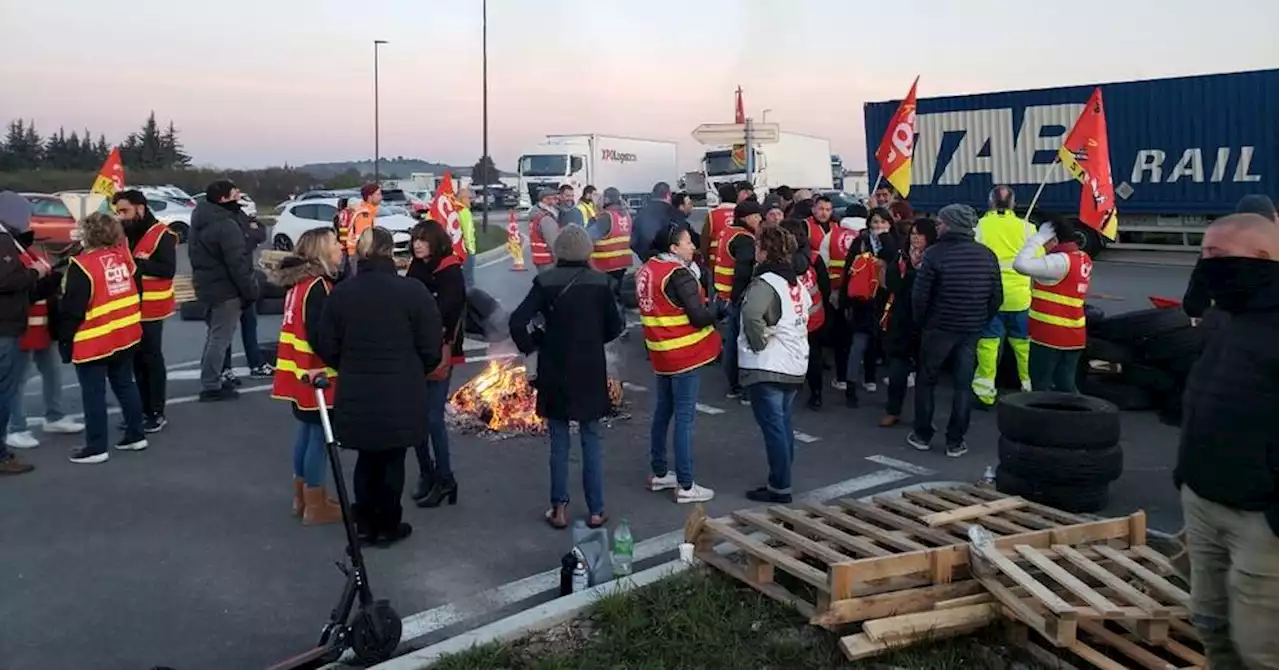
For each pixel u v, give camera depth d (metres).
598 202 19.28
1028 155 22.22
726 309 9.59
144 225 8.28
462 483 7.00
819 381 9.25
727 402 9.54
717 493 6.80
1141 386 8.91
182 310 14.54
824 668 4.12
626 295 14.04
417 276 6.40
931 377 7.71
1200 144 20.47
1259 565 3.11
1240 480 3.08
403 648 4.56
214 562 5.57
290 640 4.65
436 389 6.41
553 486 6.11
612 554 5.30
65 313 7.20
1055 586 4.30
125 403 7.66
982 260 7.43
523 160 40.69
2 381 7.06
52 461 7.48
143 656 4.48
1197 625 3.45
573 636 4.45
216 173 64.00
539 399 6.04
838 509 5.27
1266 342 3.08
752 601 4.67
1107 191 9.41
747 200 9.23
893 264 8.49
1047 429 5.83
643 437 8.27
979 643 4.24
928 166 24.08
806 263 8.85
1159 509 6.38
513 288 19.47
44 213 25.72
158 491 6.80
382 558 5.64
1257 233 3.12
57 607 4.97
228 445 7.95
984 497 5.63
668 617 4.50
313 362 5.95
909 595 4.27
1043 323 8.16
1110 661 3.86
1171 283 18.77
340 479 4.30
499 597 5.12
